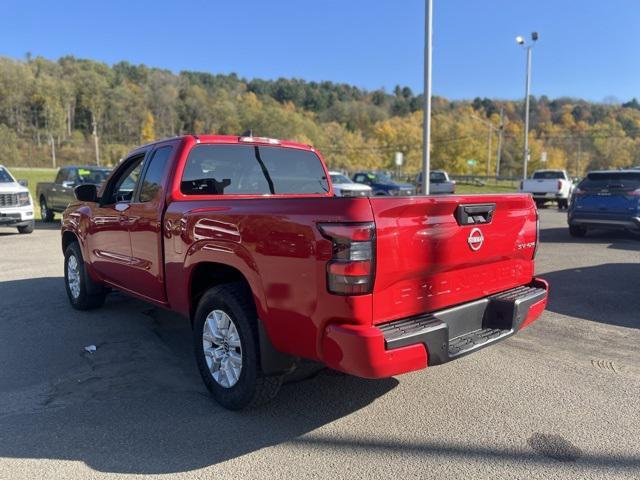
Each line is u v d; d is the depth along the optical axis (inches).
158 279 181.6
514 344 209.8
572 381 172.6
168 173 178.9
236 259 141.5
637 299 281.6
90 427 140.6
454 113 4534.9
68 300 276.8
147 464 123.3
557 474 119.2
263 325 135.9
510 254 156.9
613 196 498.9
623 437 136.0
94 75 5969.5
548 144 4429.1
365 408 152.6
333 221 117.3
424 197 126.0
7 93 5359.3
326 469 121.2
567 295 289.9
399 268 121.7
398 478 117.6
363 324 117.7
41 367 183.2
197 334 159.6
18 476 118.4
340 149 4635.8
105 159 5226.4
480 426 141.7
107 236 215.9
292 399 158.6
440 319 133.4
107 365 185.3
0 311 254.7
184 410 151.0
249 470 120.7
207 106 5762.8
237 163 194.9
